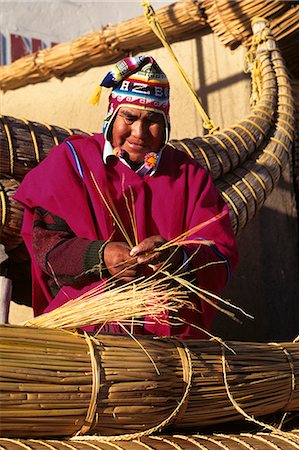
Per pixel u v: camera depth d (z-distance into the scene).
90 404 2.07
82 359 2.08
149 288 2.34
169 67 4.57
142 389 2.14
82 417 2.07
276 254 4.30
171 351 2.24
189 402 2.26
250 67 4.24
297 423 2.62
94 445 2.03
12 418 1.97
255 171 3.70
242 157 3.73
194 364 2.27
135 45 4.66
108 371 2.09
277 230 4.32
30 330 2.05
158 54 4.62
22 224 2.97
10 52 6.04
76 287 2.66
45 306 2.84
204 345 2.33
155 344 2.23
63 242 2.66
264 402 2.44
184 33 4.51
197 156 3.58
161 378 2.18
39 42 6.20
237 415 2.40
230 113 4.33
